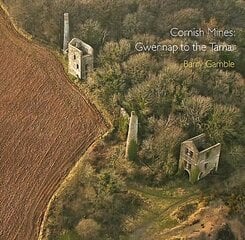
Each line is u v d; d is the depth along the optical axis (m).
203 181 59.31
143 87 64.06
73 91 68.50
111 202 55.88
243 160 61.31
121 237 53.81
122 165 59.41
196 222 54.75
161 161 59.53
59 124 64.31
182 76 65.44
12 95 67.88
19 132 63.34
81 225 53.59
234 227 55.12
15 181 58.06
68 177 58.16
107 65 68.44
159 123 61.06
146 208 56.41
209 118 61.50
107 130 63.41
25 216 54.94
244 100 65.44
